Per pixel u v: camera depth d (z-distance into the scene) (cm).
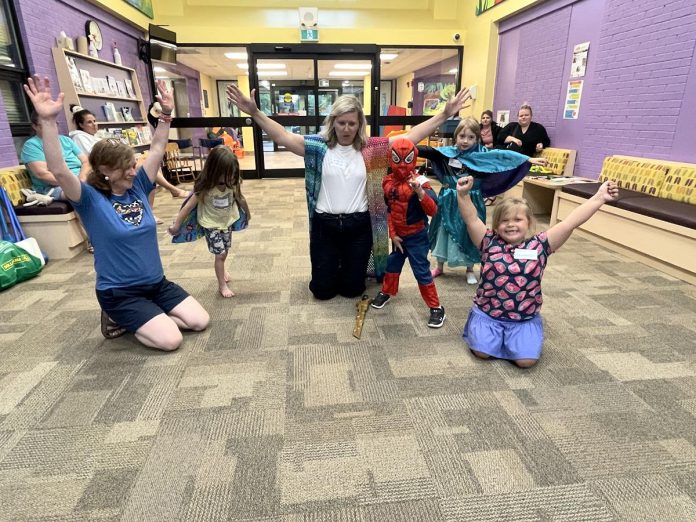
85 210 204
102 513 133
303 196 635
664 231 321
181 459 153
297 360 214
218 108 974
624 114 432
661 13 380
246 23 748
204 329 243
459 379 198
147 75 728
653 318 256
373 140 249
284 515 132
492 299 207
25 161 367
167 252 379
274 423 171
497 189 292
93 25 545
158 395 188
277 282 313
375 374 203
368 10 774
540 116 575
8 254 305
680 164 364
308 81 784
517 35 620
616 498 137
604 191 194
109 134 544
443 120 249
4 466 151
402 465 150
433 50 777
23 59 422
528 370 205
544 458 153
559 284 308
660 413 176
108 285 215
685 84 364
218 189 262
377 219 255
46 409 180
